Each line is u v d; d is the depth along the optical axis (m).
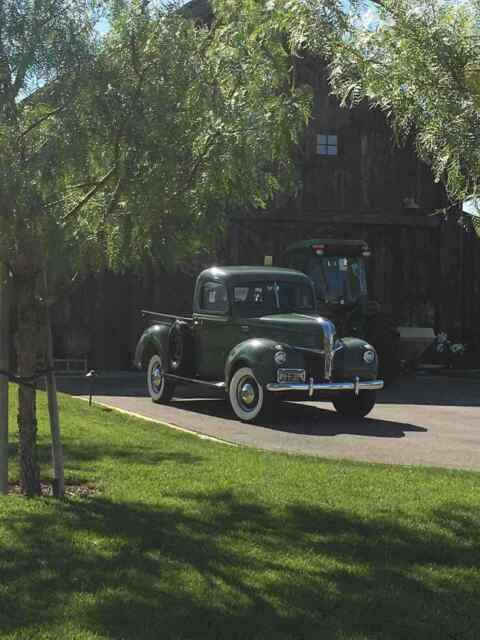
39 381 14.89
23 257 5.20
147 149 4.79
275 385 10.29
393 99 4.39
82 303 18.84
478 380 18.06
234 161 4.87
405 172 21.00
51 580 4.10
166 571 4.25
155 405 12.49
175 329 12.30
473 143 4.25
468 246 21.42
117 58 4.91
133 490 6.05
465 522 5.38
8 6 4.66
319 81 20.22
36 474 5.90
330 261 16.58
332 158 20.62
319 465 7.29
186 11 5.11
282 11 4.65
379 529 5.15
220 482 6.36
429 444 9.25
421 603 3.89
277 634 3.50
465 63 4.25
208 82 4.95
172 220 5.09
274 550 4.66
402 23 4.27
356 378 10.84
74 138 4.67
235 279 11.73
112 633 3.49
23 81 4.77
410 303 21.36
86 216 5.18
